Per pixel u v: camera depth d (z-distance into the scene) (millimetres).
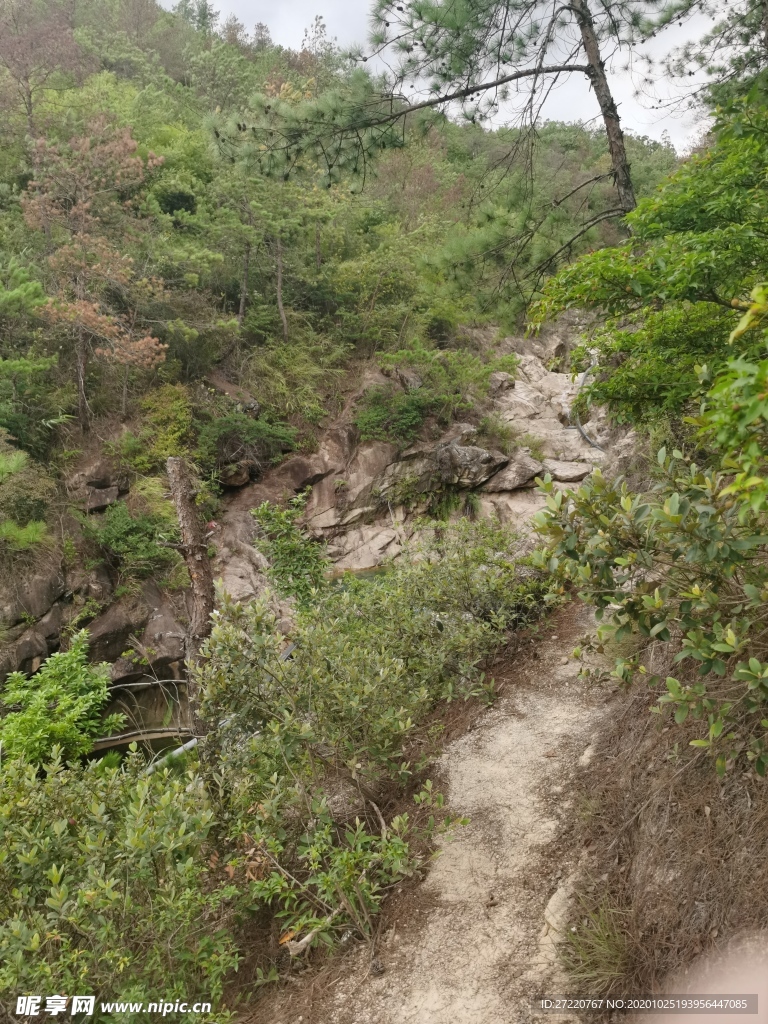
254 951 3691
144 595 14891
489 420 21297
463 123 7418
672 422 6500
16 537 13703
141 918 3254
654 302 4426
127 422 17609
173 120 26578
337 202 23156
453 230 7906
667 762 3367
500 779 4324
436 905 3529
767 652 2748
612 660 4824
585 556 2717
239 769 4039
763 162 3678
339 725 4098
